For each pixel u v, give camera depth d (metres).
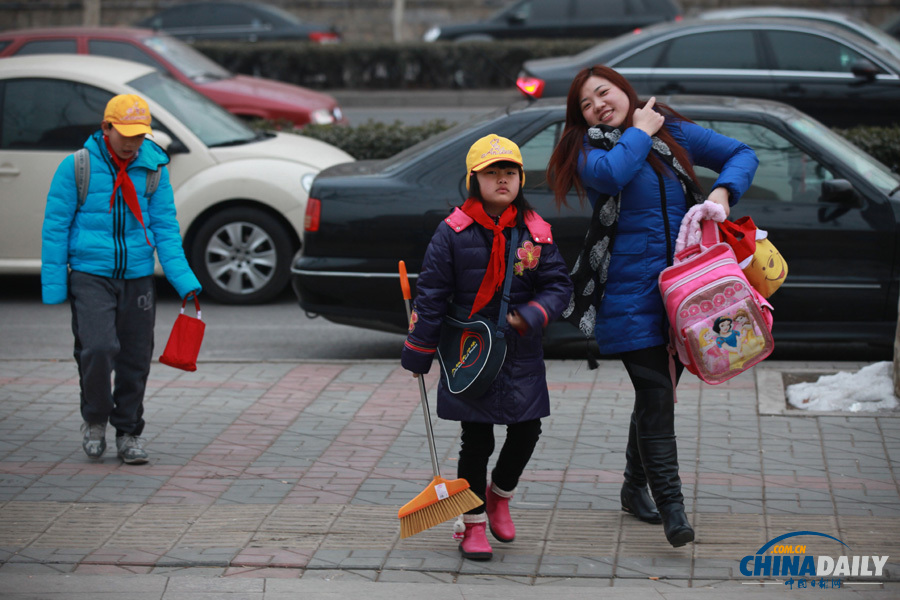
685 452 6.34
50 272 5.99
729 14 16.88
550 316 4.64
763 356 4.82
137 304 6.20
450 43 27.36
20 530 5.34
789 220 8.10
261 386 7.93
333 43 27.81
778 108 8.52
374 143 13.72
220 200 10.70
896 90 13.06
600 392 7.58
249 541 5.20
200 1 29.30
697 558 4.94
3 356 9.16
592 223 4.91
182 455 6.49
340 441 6.70
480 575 4.82
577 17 27.78
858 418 6.85
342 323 8.84
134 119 5.86
